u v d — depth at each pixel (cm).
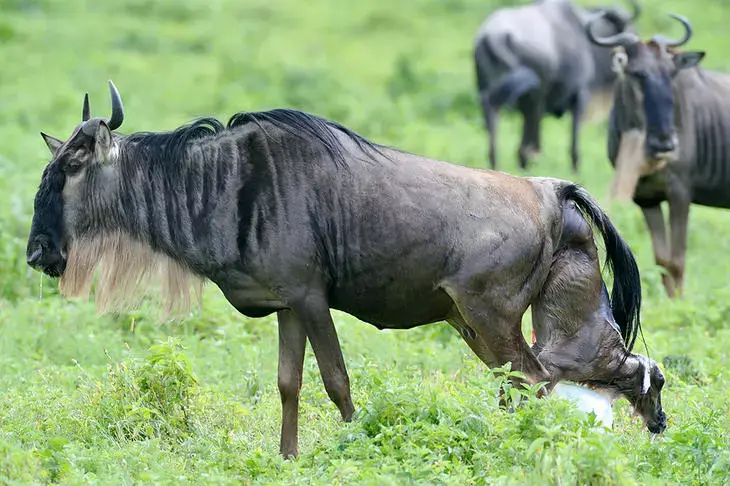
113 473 2217
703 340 3266
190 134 2509
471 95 7300
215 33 8644
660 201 4156
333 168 2458
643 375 2605
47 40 8075
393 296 2498
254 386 2891
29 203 4197
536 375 2523
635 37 4128
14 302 3681
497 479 2097
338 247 2456
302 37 8800
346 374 2478
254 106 6706
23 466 2170
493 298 2475
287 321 2497
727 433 2461
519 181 2553
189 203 2483
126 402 2589
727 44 8244
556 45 6391
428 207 2453
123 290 2572
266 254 2439
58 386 2856
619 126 4156
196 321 3406
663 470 2223
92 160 2506
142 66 7562
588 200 2600
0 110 6203
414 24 9375
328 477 2183
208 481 2150
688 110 4091
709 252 4541
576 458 2066
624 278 2680
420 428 2311
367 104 6925
